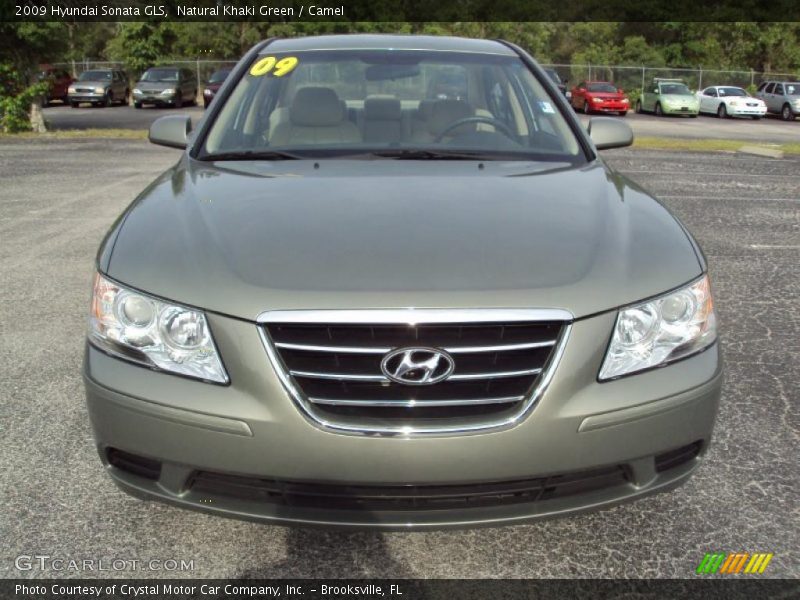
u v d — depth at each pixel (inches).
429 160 122.7
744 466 116.4
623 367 82.9
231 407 79.7
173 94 1200.2
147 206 102.8
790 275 227.1
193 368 81.7
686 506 106.2
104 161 479.2
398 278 80.9
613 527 101.6
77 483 110.4
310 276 81.7
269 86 139.0
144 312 83.7
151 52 1450.5
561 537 99.6
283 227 91.7
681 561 95.0
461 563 94.6
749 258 247.4
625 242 92.1
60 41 694.5
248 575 92.2
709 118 1196.5
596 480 85.7
